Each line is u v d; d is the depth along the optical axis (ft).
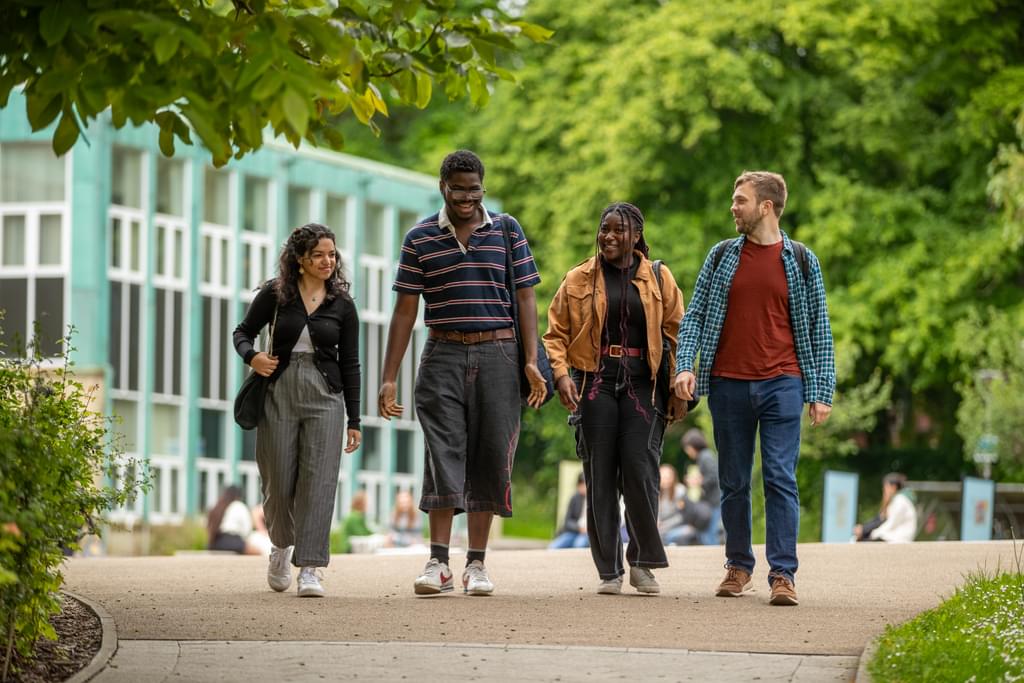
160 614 41.65
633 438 46.03
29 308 144.87
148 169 150.30
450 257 45.75
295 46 31.94
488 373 45.75
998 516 105.70
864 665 33.19
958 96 178.81
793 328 45.19
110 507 37.91
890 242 180.75
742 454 45.55
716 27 180.45
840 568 54.24
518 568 56.54
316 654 35.42
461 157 45.75
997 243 171.42
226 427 158.71
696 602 44.32
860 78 175.11
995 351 159.02
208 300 157.28
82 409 39.19
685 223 188.14
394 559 63.21
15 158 145.79
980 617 37.45
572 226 194.39
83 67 30.30
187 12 31.12
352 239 173.27
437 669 33.76
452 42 35.60
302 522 46.55
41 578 33.04
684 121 184.14
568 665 34.12
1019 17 179.01
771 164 186.80
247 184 161.48
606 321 45.91
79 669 34.37
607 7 199.21
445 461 45.62
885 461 193.88
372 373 176.24
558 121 199.21
